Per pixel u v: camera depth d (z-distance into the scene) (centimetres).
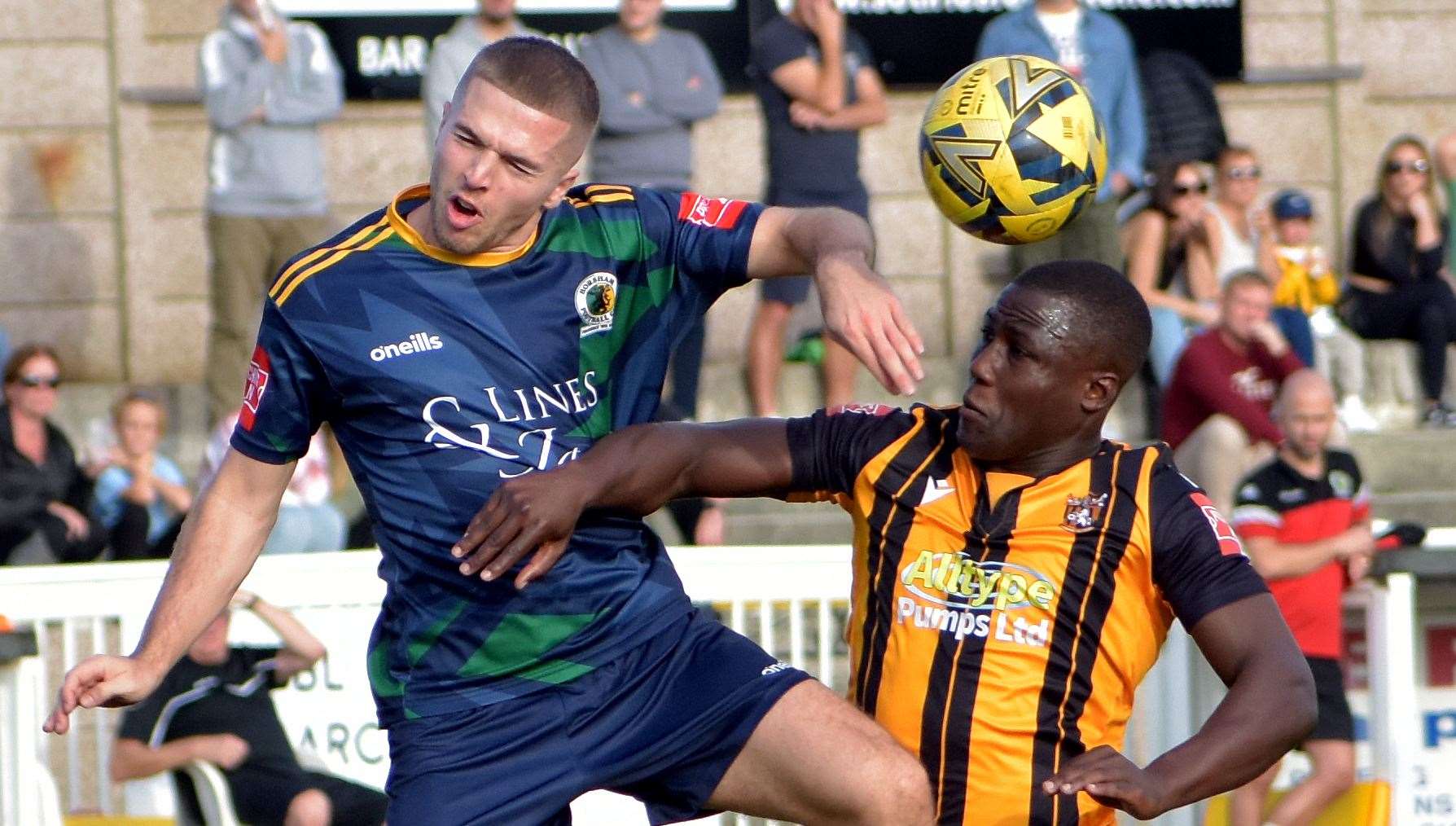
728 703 1018
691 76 2525
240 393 2592
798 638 1755
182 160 3275
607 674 1035
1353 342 2783
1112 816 1039
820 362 2791
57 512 2188
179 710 1686
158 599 1034
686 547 1834
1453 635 1759
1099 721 1009
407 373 988
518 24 2903
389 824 1033
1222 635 969
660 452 1017
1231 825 1636
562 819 1063
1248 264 2595
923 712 1012
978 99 1127
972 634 1006
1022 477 1014
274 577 1728
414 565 1020
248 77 2566
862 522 1046
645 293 1035
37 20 3225
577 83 969
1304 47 3362
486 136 946
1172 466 1025
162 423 2308
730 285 1062
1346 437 2317
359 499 2231
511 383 998
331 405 1016
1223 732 917
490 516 965
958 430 1020
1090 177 1130
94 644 1727
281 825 1670
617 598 1036
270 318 1001
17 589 1694
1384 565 1592
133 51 3247
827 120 2473
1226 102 3369
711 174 3225
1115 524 997
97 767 1894
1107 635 998
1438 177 2958
